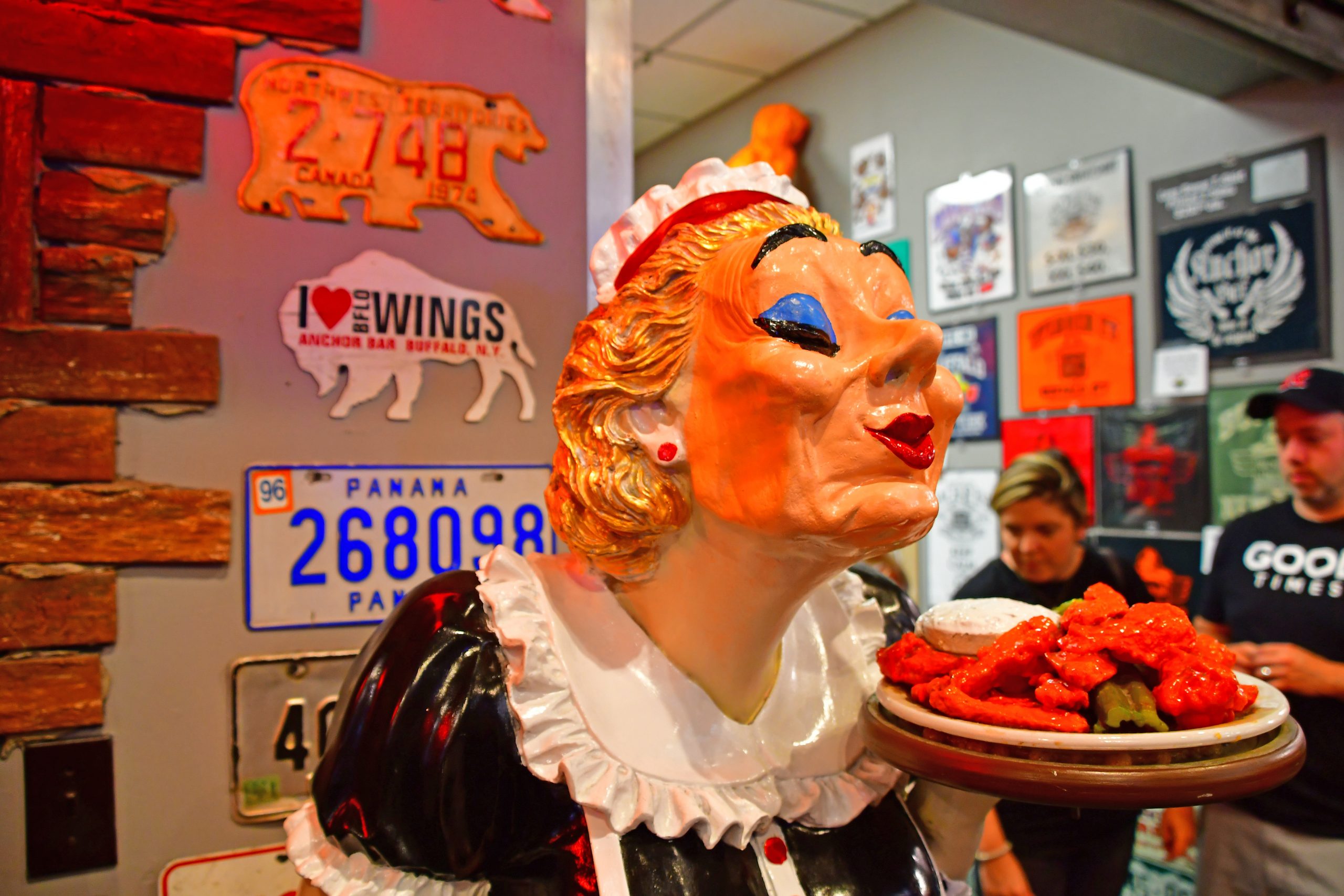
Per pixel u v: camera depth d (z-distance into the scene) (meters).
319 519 1.14
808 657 0.82
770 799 0.69
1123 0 1.65
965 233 2.78
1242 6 1.64
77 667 1.02
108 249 1.04
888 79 3.01
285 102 1.12
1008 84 2.64
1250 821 1.59
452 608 0.73
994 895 1.47
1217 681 0.60
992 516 2.73
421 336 1.20
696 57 3.28
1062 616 0.67
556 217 1.29
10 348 0.99
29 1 1.00
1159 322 2.30
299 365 1.13
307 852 0.68
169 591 1.06
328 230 1.15
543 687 0.66
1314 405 1.62
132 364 1.04
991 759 0.58
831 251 0.64
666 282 0.68
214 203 1.09
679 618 0.72
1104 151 2.41
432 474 1.20
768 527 0.61
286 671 1.11
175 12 1.06
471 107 1.23
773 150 3.25
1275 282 2.07
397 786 0.66
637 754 0.68
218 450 1.09
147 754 1.05
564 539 0.71
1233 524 1.79
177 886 1.05
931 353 0.60
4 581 0.99
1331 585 1.59
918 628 0.75
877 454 0.59
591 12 1.31
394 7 1.19
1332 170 1.97
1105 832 1.52
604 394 0.68
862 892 0.71
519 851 0.68
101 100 1.03
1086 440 2.47
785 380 0.58
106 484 1.03
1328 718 1.50
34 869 1.00
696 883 0.65
